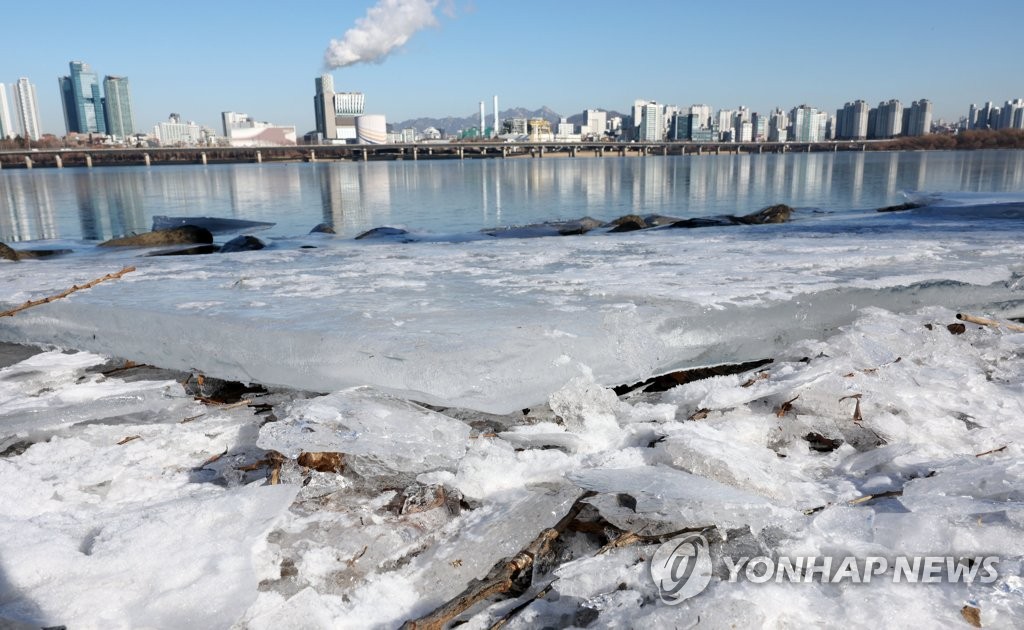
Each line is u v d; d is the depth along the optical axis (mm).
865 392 2344
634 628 1242
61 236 13289
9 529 1583
